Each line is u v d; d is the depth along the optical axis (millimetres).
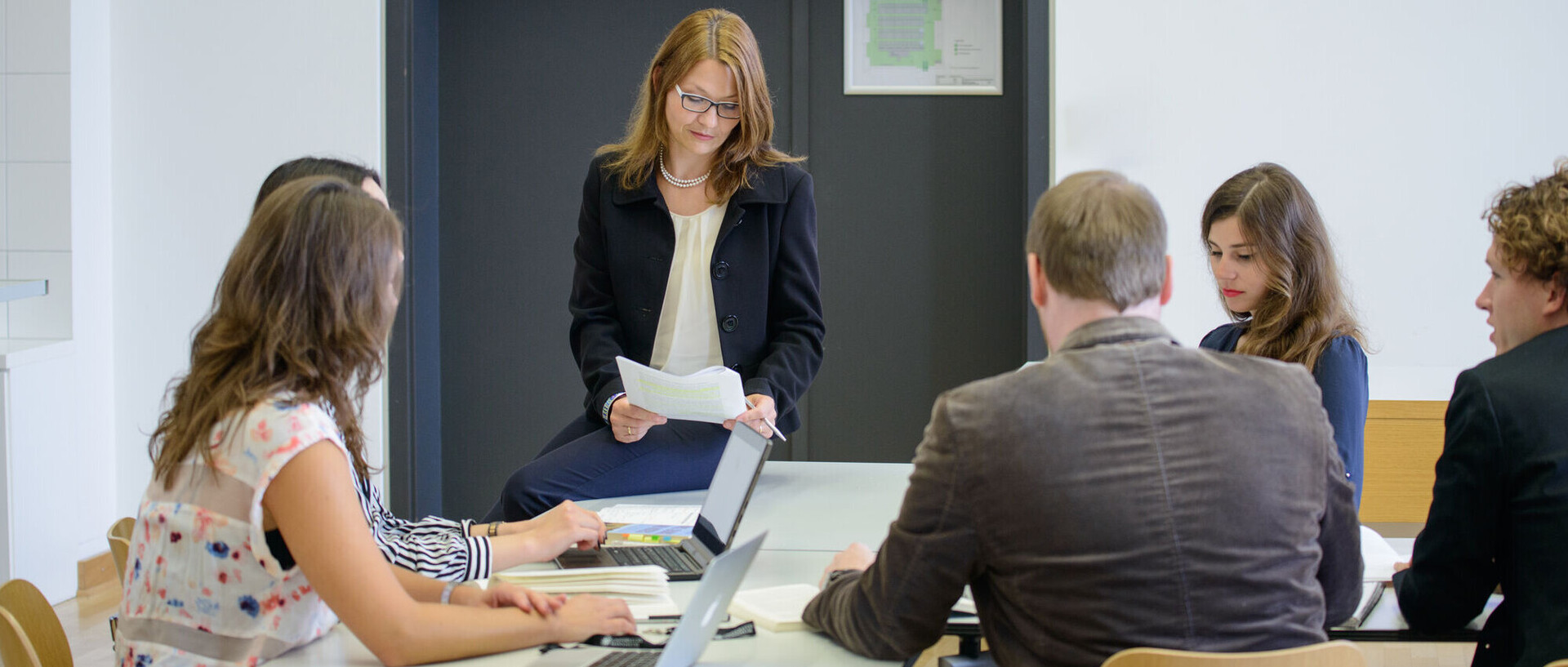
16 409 3438
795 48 3936
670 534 1981
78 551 3740
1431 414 3490
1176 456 1248
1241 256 2082
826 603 1466
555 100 4012
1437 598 1545
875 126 3959
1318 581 1378
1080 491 1242
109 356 3918
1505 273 1538
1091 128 3666
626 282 2486
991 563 1297
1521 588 1481
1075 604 1251
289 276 1424
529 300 4082
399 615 1356
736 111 2330
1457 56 3561
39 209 3711
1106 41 3639
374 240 1462
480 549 1679
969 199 3965
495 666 1368
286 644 1439
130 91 3859
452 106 4035
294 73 3812
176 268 3900
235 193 3867
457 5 4000
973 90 3920
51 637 1521
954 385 4027
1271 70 3607
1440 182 3598
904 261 4000
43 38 3691
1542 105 3551
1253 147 3633
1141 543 1233
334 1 3787
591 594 1609
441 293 4102
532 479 2242
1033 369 1310
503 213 4059
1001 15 3898
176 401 1479
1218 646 1238
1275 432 1282
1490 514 1516
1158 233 1317
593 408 2414
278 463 1359
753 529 2033
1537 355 1515
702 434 2396
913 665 1558
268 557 1395
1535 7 3525
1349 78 3592
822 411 4074
